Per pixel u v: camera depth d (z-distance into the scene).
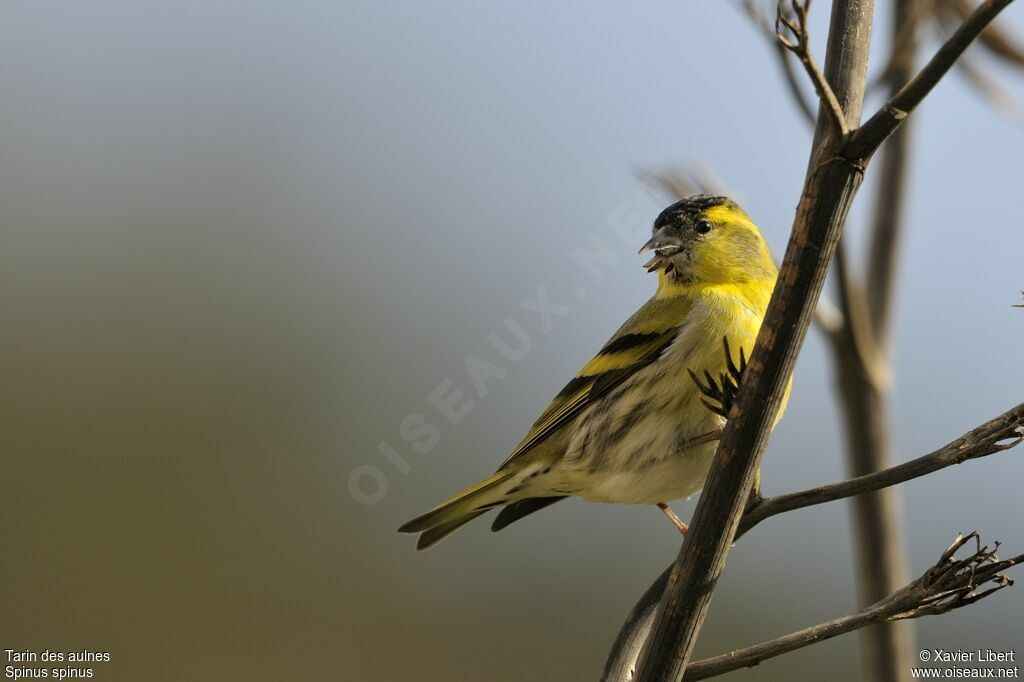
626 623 6.48
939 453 5.27
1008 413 5.11
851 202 5.03
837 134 4.91
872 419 7.94
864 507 7.94
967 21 4.53
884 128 4.82
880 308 8.33
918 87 4.71
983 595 5.20
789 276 5.12
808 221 5.05
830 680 14.05
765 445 5.33
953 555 5.27
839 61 5.15
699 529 5.46
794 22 5.38
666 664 5.53
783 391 5.26
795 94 7.66
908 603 5.30
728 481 5.37
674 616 5.52
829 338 8.02
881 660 7.67
